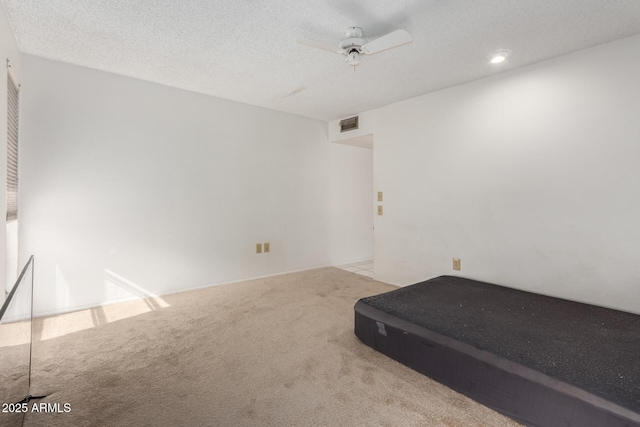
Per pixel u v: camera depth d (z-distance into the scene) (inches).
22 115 102.0
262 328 100.2
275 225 166.1
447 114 128.9
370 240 210.5
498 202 114.8
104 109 116.6
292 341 91.4
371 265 193.0
